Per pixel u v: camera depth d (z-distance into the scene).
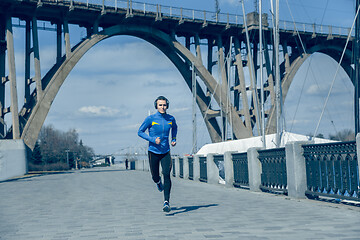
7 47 42.16
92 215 7.34
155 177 7.13
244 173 12.38
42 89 45.50
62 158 144.50
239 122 54.81
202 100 57.97
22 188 18.09
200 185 16.11
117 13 48.06
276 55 23.44
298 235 4.61
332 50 68.06
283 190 9.58
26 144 41.53
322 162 7.96
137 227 5.69
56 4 43.88
